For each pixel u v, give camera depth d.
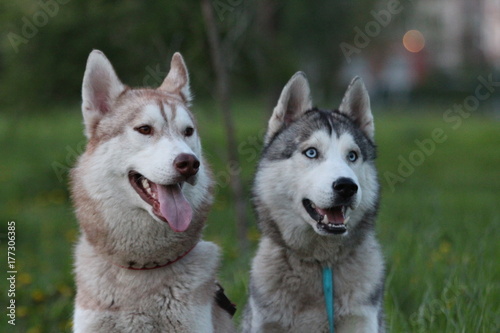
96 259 5.01
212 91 10.71
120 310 4.87
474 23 45.28
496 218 9.43
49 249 10.54
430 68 39.97
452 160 19.06
